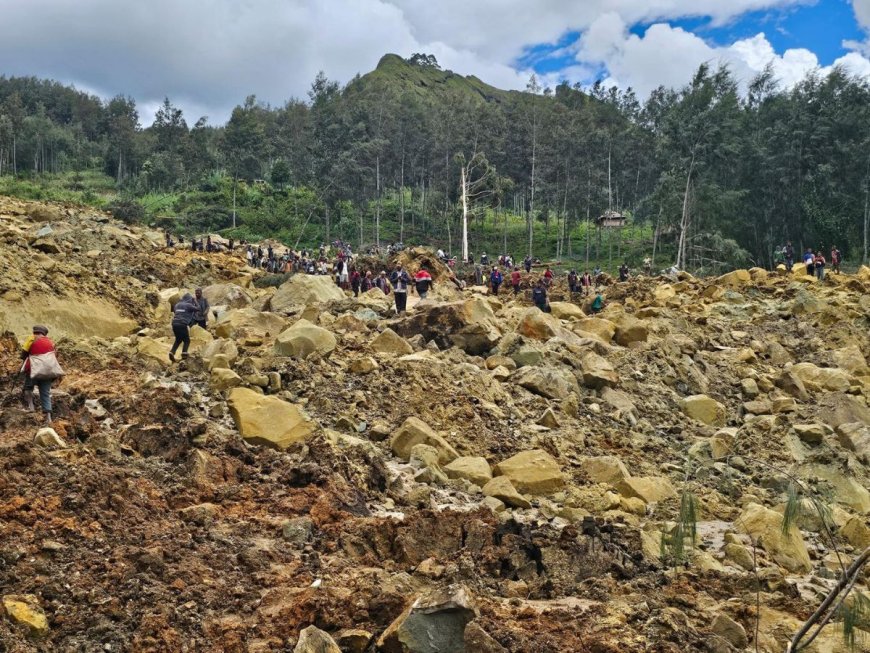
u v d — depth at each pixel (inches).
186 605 245.1
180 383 497.4
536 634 245.4
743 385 786.2
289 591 264.4
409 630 235.0
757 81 2773.1
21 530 271.1
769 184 2314.2
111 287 754.8
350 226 3070.9
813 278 1314.0
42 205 1456.7
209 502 343.3
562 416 592.4
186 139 4158.5
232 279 1190.3
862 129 2282.2
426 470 427.2
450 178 3070.9
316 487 366.9
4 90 6058.1
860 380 854.5
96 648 221.3
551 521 400.5
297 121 4281.5
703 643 256.1
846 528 439.5
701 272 2084.2
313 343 589.3
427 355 629.9
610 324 862.5
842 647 268.5
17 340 551.5
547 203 3048.7
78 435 386.0
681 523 198.4
